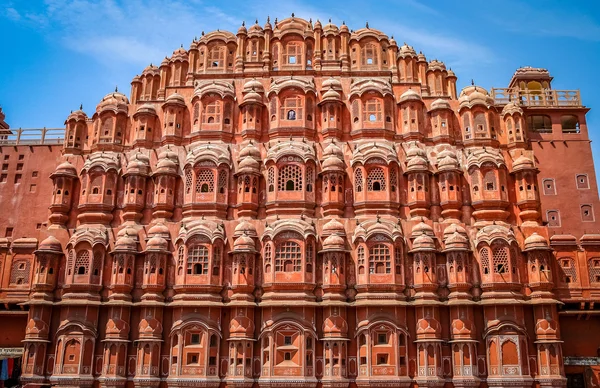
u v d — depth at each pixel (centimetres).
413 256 4194
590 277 4291
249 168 4428
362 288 4072
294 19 5122
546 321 3975
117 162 4653
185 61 5181
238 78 4919
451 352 3994
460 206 4384
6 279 4547
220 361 4006
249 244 4181
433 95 5000
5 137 5572
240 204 4384
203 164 4475
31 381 3997
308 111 4691
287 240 4169
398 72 4997
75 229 4453
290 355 3972
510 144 4653
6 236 4822
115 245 4300
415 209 4350
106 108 4831
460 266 4106
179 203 4494
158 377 3991
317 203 4412
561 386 3844
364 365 3938
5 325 4547
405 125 4675
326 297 4072
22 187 4950
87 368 4019
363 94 4691
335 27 5081
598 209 4697
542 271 4094
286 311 4034
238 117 4753
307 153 4447
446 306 4072
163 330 4103
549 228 4659
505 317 3991
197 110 4738
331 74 4881
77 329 4084
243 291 4103
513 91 5172
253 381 3934
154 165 4662
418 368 3934
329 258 4128
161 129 4803
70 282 4206
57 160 4953
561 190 4750
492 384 3872
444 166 4431
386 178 4397
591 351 4291
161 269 4212
